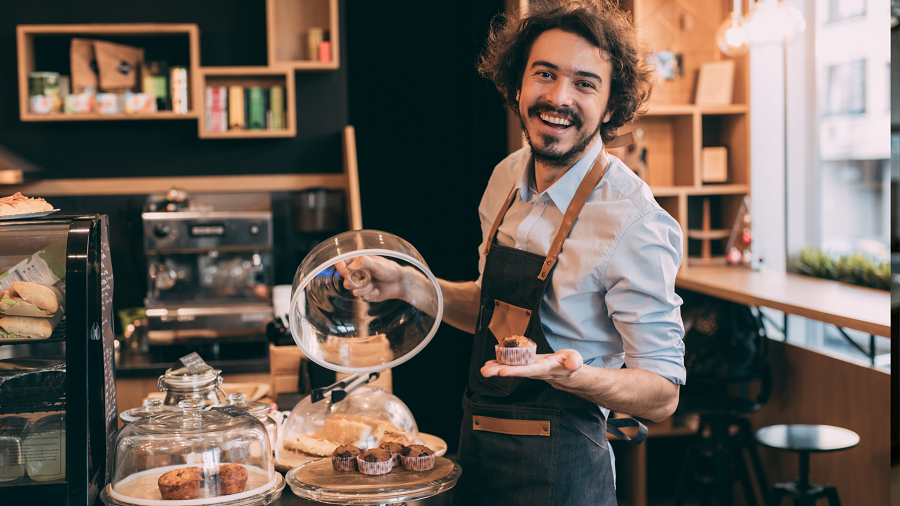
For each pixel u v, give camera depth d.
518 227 1.50
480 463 1.45
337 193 3.45
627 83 1.42
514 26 1.56
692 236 3.77
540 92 1.37
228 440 1.25
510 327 1.47
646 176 3.80
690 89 3.87
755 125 3.77
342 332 1.40
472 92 4.25
